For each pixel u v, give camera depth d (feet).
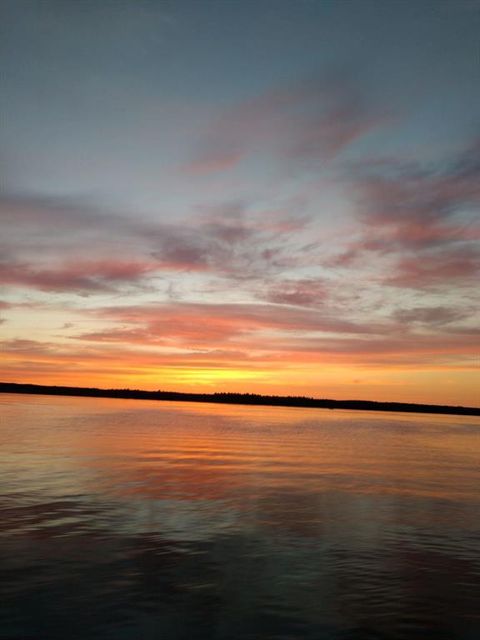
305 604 32.91
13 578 35.68
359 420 337.52
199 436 153.69
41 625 29.45
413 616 31.63
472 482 80.53
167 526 49.52
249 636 28.91
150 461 94.22
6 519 50.26
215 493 65.67
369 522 53.01
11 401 447.42
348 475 84.07
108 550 41.86
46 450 104.94
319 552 42.80
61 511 54.03
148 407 451.12
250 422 249.14
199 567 38.70
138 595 33.55
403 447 140.87
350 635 29.27
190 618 30.73
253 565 39.45
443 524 52.85
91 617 30.50
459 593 35.04
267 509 57.57
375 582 36.63
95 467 84.43
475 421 439.22
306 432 189.37
